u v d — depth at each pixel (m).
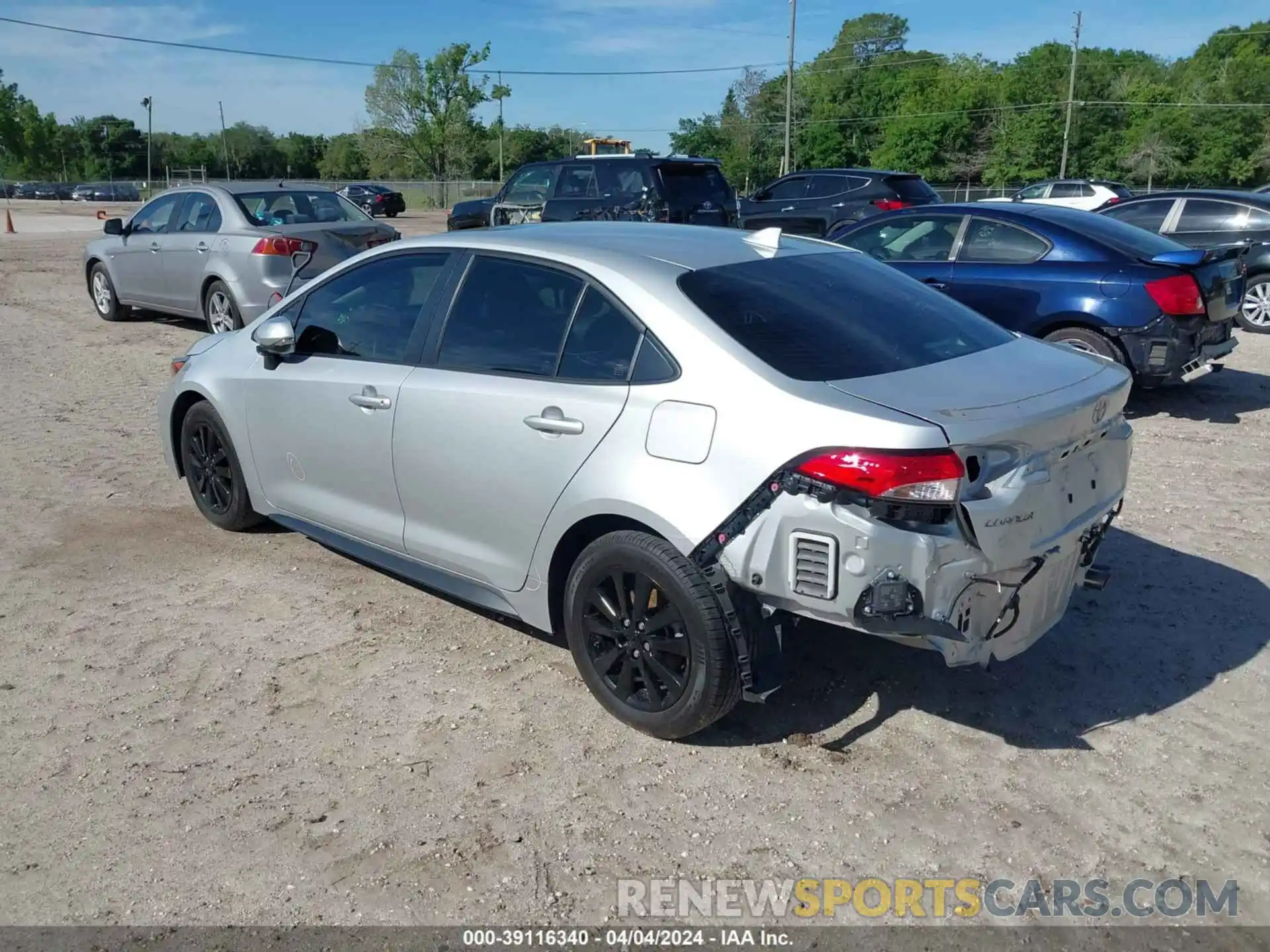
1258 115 68.06
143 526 5.80
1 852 3.14
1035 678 4.12
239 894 2.97
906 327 3.81
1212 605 4.72
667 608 3.50
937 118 71.62
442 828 3.25
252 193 11.12
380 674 4.18
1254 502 6.09
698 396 3.40
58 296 15.09
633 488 3.48
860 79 82.69
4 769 3.55
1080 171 68.44
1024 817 3.30
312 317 4.91
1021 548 3.22
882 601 3.06
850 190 18.06
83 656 4.32
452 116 67.44
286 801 3.38
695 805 3.36
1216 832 3.23
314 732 3.77
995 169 69.75
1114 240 7.86
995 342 3.95
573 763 3.58
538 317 3.97
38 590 4.96
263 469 5.14
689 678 3.48
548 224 4.70
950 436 3.04
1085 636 4.45
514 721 3.83
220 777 3.50
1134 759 3.60
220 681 4.12
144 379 9.57
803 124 79.12
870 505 3.05
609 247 4.01
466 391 4.05
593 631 3.77
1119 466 3.83
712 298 3.64
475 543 4.17
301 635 4.51
